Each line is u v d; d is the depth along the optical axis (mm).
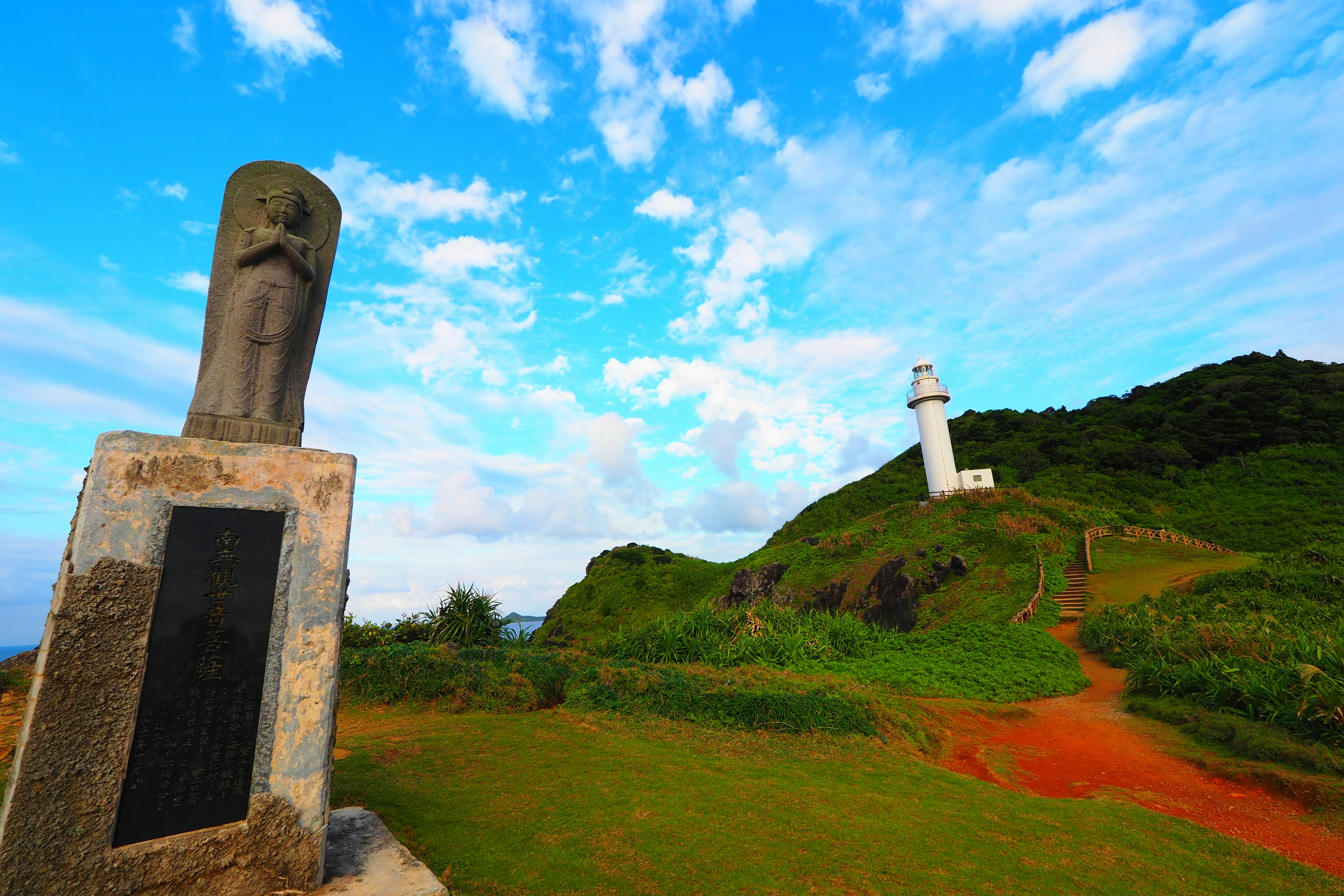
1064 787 7988
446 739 7719
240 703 3744
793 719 9047
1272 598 15539
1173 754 8992
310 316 4926
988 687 12859
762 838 5176
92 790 3307
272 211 4707
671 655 14391
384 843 4391
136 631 3535
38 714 3246
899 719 9680
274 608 3934
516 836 4926
